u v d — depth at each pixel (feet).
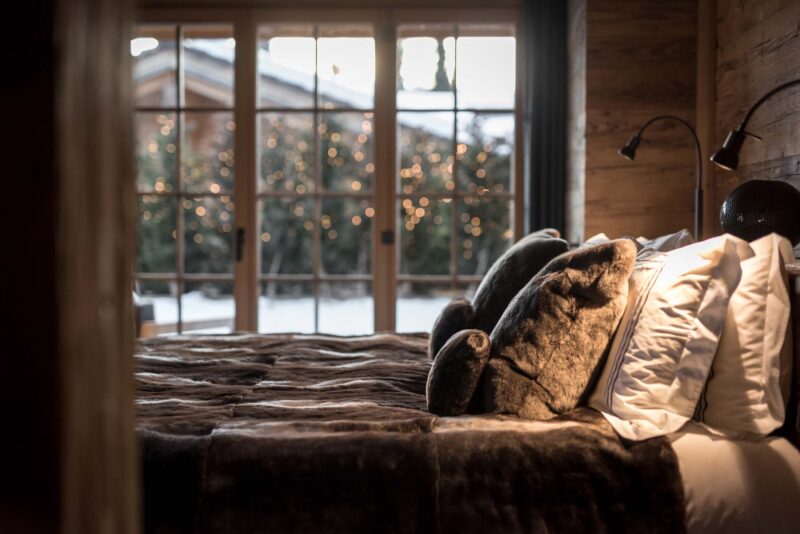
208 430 5.20
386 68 14.06
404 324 23.88
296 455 4.81
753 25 9.07
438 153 28.71
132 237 2.46
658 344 5.40
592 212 11.75
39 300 2.33
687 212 11.63
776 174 8.36
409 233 28.89
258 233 14.43
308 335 10.01
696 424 5.31
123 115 2.39
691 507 4.87
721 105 10.23
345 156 31.07
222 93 29.94
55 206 2.32
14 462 2.33
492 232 28.63
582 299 5.66
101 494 2.33
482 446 4.91
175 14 14.08
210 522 4.65
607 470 4.87
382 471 4.77
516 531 4.70
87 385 2.29
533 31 13.26
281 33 14.52
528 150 13.38
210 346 9.08
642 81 11.59
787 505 4.90
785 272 5.55
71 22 2.25
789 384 5.46
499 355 5.67
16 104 2.33
